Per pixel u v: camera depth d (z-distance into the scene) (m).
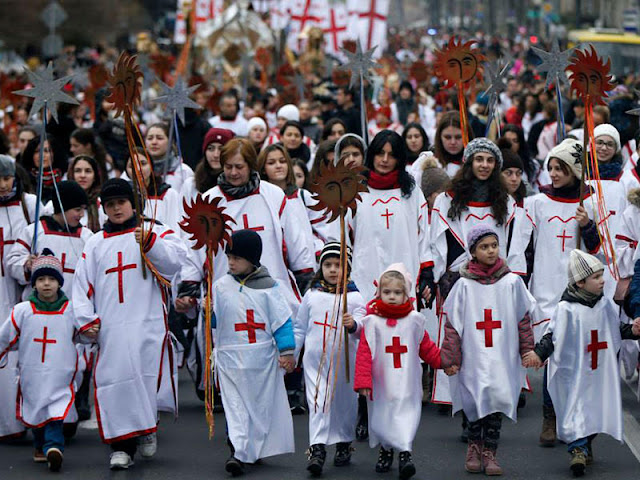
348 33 84.50
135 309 23.02
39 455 23.42
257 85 78.25
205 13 98.12
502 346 22.55
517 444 24.45
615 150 29.55
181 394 29.44
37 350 23.30
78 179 27.23
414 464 23.06
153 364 23.11
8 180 25.06
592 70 25.69
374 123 52.59
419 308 26.50
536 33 193.12
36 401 23.17
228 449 24.30
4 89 59.41
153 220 23.06
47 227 25.14
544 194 28.02
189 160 39.44
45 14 46.88
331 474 22.45
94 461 23.42
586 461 23.08
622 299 27.09
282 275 26.11
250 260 22.69
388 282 22.12
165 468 22.89
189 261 25.55
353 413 22.86
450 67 29.17
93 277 23.11
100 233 23.30
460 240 26.06
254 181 26.03
